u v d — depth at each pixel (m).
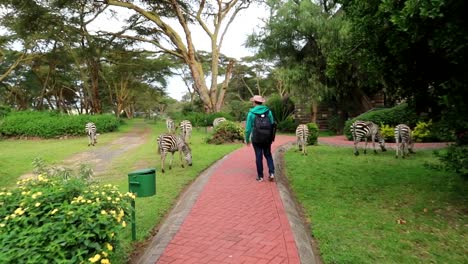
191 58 31.08
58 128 23.48
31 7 25.66
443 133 5.29
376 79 6.65
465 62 4.77
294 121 28.72
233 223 5.15
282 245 4.33
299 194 6.90
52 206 3.24
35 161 5.41
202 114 30.77
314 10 21.62
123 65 40.41
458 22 4.24
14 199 3.46
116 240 3.31
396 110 17.88
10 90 44.75
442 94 5.64
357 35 6.23
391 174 8.57
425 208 5.82
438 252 4.16
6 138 23.19
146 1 28.64
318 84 22.22
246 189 7.17
